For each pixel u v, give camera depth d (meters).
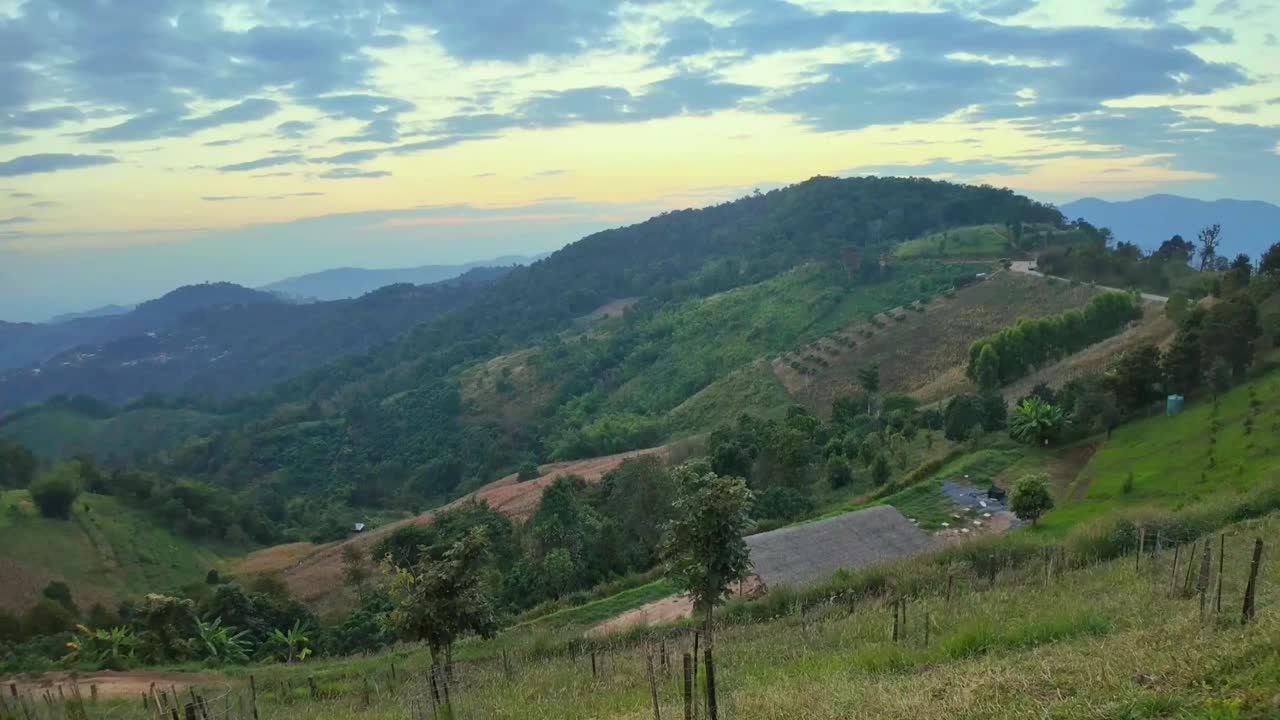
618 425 114.19
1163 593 15.46
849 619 20.09
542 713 14.02
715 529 14.82
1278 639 8.23
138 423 179.75
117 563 77.00
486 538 15.88
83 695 24.45
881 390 89.56
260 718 18.05
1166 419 43.31
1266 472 30.62
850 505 43.19
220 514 95.06
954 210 188.88
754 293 150.75
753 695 11.66
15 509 78.81
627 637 25.66
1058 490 39.75
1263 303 49.25
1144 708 7.57
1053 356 67.44
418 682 20.00
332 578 67.69
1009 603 18.12
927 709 8.96
